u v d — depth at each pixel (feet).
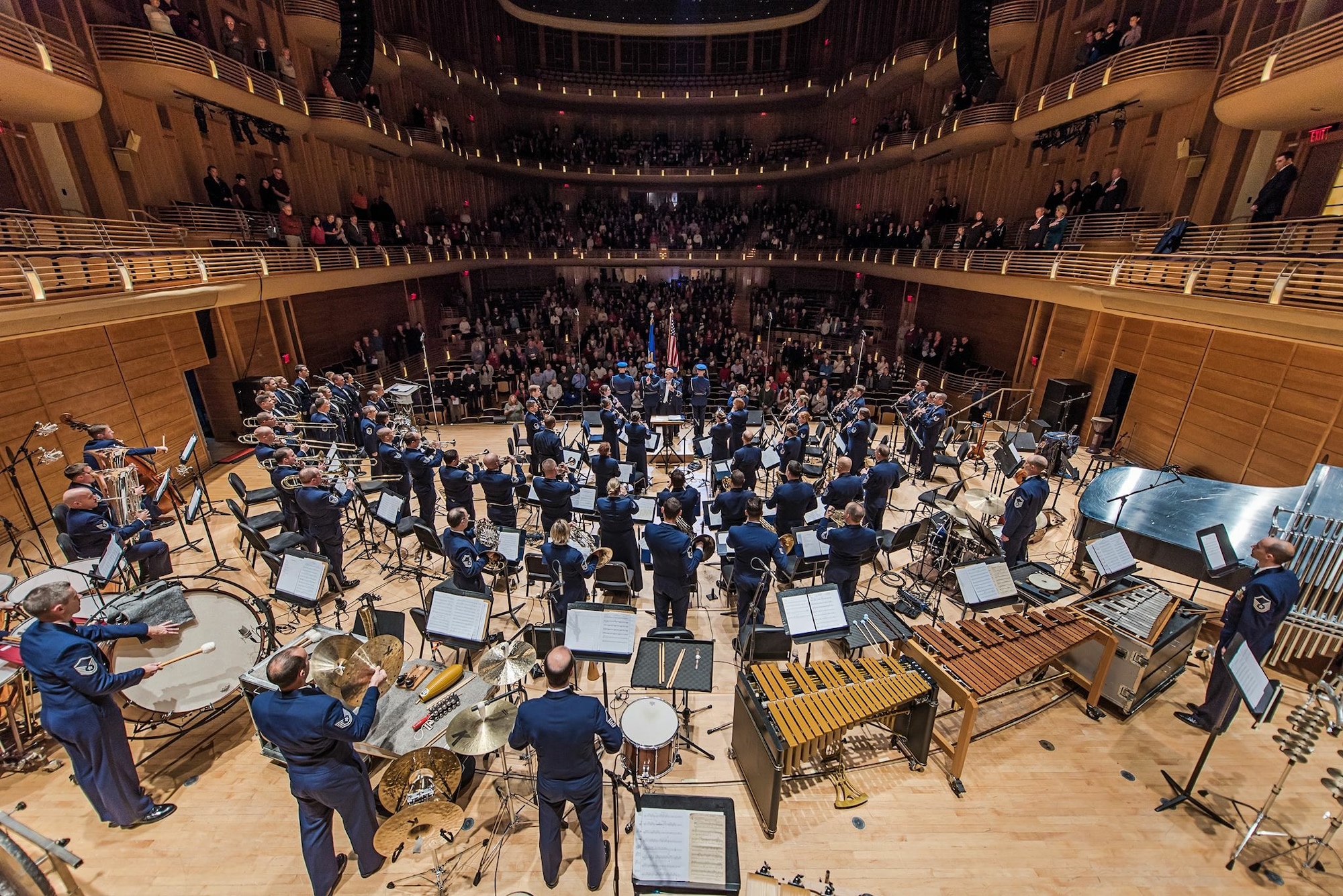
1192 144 45.52
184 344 45.57
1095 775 19.06
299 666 13.39
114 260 35.32
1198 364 41.86
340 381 46.93
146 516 27.84
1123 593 23.38
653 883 12.87
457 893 15.29
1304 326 28.96
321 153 68.69
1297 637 22.97
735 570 22.74
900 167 90.48
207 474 45.27
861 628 21.13
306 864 15.23
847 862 16.12
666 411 54.95
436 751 15.62
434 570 30.66
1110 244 48.42
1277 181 34.53
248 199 53.26
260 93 52.90
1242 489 27.55
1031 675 23.26
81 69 37.17
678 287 103.96
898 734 19.92
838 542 22.52
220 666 17.93
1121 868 16.08
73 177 42.52
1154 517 27.81
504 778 18.67
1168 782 18.72
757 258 101.24
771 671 18.90
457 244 86.02
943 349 73.15
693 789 18.35
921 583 29.17
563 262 103.19
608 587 25.49
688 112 111.34
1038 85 63.46
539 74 107.55
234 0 56.13
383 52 72.08
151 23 43.88
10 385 33.83
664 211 111.24
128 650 17.19
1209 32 44.29
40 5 39.45
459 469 29.30
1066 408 51.47
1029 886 15.57
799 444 37.76
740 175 104.73
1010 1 63.00
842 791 18.22
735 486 25.32
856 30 95.55
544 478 27.27
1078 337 53.78
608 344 82.02
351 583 29.30
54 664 14.51
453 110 96.94
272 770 18.94
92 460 29.37
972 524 24.84
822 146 104.27
